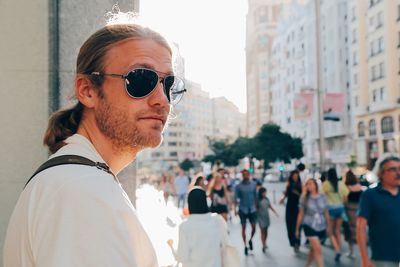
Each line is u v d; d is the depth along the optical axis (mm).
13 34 2596
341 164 59312
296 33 78562
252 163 57312
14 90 2582
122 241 883
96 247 854
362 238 4379
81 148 1083
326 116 33031
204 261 4223
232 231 15906
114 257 862
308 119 33469
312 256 8828
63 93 2623
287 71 83688
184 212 8078
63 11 2639
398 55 49750
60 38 2629
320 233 8445
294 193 11539
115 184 991
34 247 897
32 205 941
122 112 1120
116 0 2709
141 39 1146
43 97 2602
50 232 879
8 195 2543
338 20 62062
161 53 1171
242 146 66062
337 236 10695
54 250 855
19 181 2561
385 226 4242
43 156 2586
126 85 1113
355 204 10375
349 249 10523
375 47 53375
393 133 50312
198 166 90562
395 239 4230
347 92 60188
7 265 1006
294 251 11500
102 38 1145
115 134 1135
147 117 1132
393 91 50156
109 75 1124
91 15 2676
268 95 109312
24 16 2611
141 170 42625
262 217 11570
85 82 1162
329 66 64562
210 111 158000
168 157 127188
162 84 1159
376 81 53188
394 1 50062
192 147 142375
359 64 56688
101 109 1137
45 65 2607
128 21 1232
